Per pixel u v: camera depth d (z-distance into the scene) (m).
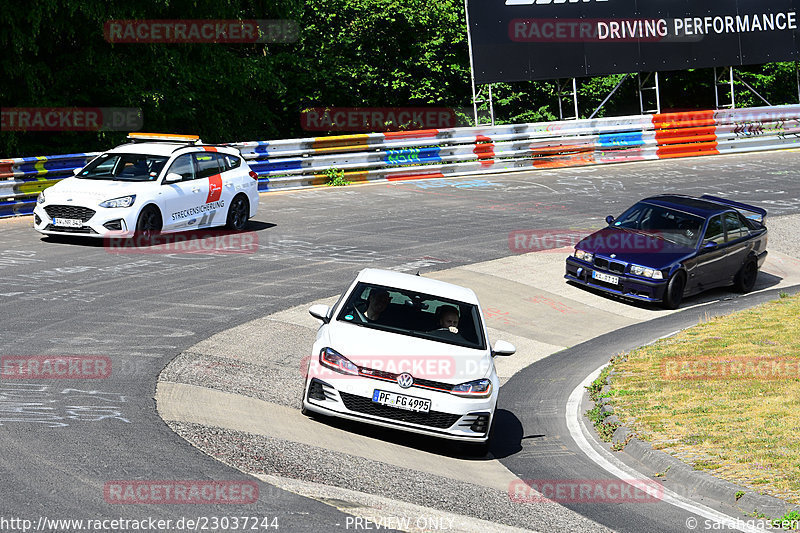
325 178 50.78
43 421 15.30
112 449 14.19
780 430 18.48
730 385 21.97
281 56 64.75
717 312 32.00
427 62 70.94
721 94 80.38
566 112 76.25
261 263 31.52
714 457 17.05
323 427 17.50
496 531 12.95
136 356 20.39
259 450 15.20
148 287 27.12
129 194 32.03
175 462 13.91
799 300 32.59
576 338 28.66
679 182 53.91
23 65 47.84
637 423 19.30
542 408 21.52
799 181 54.94
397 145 53.16
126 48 51.91
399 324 18.23
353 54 70.94
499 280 32.88
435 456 17.16
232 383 19.61
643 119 61.81
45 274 27.72
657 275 31.97
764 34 68.75
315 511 12.53
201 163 35.53
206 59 55.25
